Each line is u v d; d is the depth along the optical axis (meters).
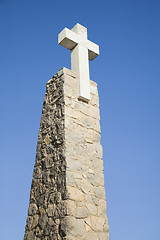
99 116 7.30
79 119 6.79
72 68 7.39
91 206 6.07
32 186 6.77
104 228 6.08
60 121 6.61
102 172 6.70
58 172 6.18
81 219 5.77
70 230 5.51
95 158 6.70
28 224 6.39
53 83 7.31
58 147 6.42
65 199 5.77
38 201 6.41
